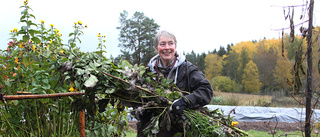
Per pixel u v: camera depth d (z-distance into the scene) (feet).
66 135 7.20
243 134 6.25
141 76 6.22
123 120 8.85
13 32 7.48
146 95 6.19
